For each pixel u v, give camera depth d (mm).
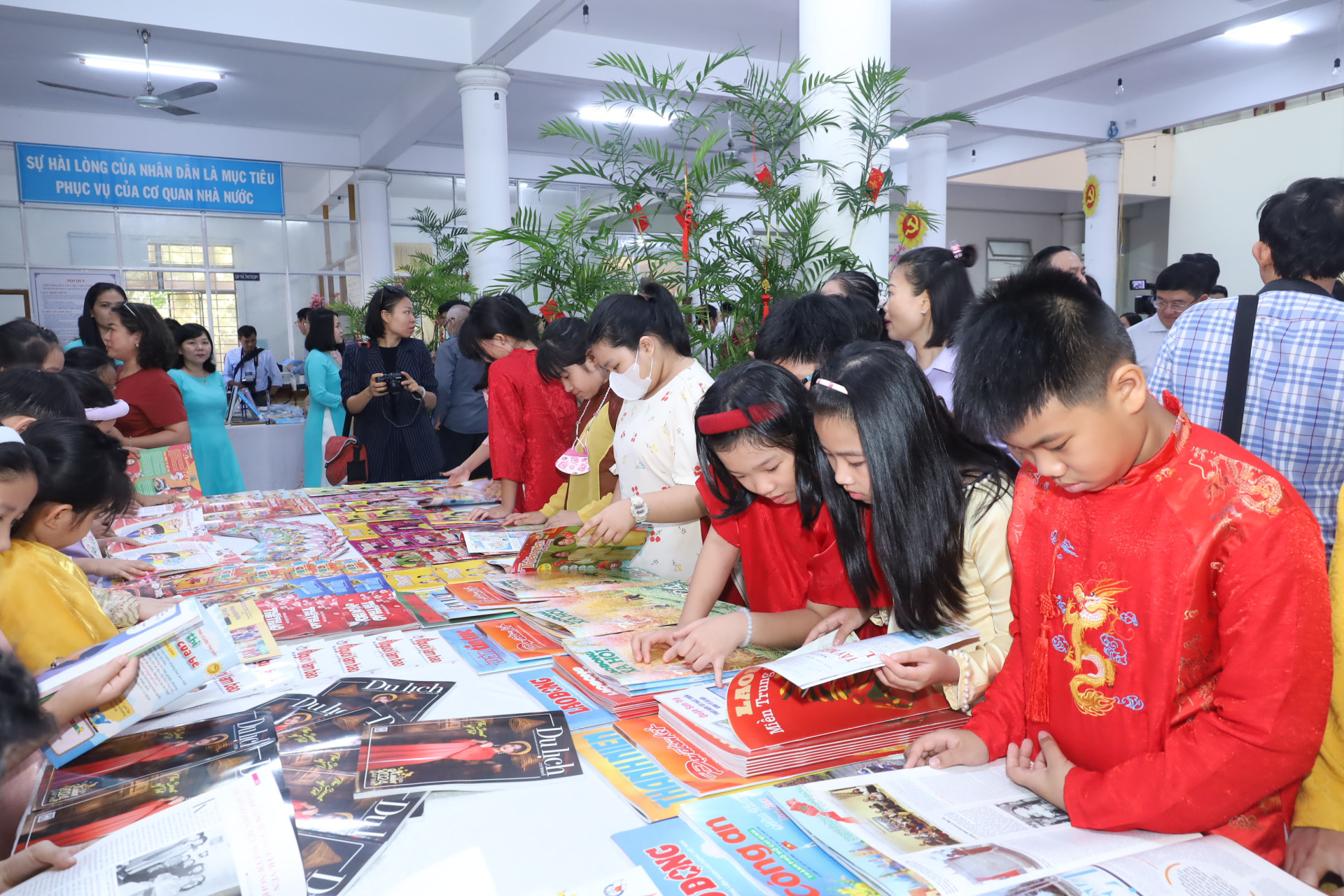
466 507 2707
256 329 9414
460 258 6727
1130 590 854
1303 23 6504
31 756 1001
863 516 1213
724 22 6273
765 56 7023
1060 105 8500
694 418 1331
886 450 1059
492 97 6324
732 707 1050
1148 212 14047
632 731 1095
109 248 8633
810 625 1335
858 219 3369
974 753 972
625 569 1939
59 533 1443
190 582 1818
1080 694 917
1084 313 763
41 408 1764
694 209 3262
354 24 5898
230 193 8961
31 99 7750
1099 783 824
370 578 1829
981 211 14039
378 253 9602
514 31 5586
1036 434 783
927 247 2168
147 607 1515
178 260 8961
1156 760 803
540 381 2555
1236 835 821
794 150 4516
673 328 1770
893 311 2188
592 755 1029
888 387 1062
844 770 1002
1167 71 7680
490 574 1873
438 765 980
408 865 809
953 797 884
